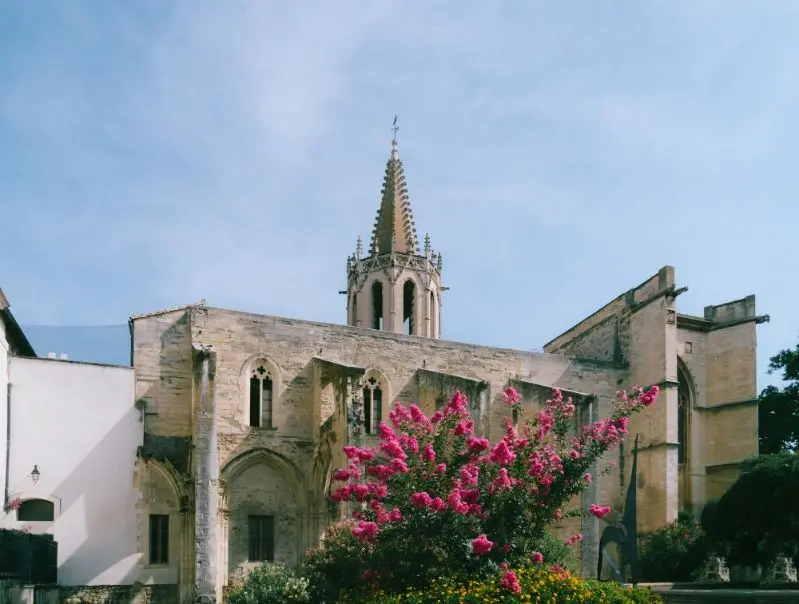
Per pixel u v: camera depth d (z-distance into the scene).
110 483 35.84
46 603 30.33
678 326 53.31
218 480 37.66
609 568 44.44
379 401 43.41
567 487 24.34
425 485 23.69
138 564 35.59
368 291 65.94
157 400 37.66
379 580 24.11
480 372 46.31
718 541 38.28
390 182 68.81
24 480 34.41
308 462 40.06
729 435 52.09
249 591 29.25
